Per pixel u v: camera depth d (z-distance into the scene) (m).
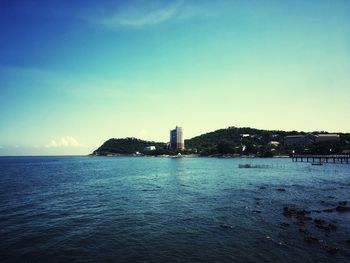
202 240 22.28
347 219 28.03
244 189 49.34
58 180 71.00
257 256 19.03
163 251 20.16
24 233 24.64
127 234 24.09
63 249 20.77
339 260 18.34
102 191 50.00
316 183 58.50
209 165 136.38
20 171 106.50
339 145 180.38
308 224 26.23
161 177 77.25
